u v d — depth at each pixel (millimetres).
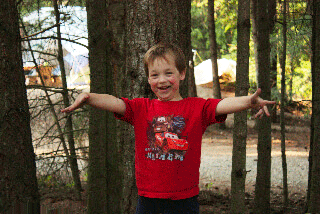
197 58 29688
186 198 2051
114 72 3859
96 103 2033
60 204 5875
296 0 6062
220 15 18000
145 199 2096
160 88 2096
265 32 5016
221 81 22656
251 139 14023
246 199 6320
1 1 2029
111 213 4211
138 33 3158
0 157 2014
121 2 3746
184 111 2088
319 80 3520
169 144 2045
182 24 3221
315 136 3559
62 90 6180
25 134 2129
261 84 5027
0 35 2021
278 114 17672
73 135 6477
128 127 3424
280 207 5863
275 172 8742
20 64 2152
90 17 3895
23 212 2049
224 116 2053
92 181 4145
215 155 11219
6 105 2035
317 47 3572
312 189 3582
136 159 2156
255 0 13656
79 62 6602
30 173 2143
